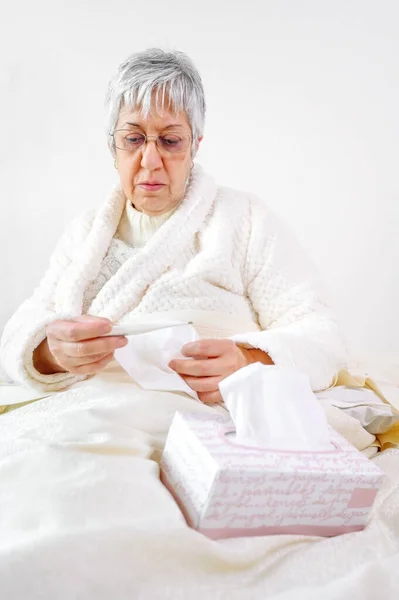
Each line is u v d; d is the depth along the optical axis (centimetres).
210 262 129
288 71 215
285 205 222
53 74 212
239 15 212
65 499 78
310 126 217
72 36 211
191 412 92
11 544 72
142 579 71
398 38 208
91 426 93
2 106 211
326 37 211
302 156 219
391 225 215
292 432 86
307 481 78
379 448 118
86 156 217
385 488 98
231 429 87
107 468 84
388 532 86
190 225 133
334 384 125
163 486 86
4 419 107
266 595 74
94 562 70
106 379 109
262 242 135
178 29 214
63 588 68
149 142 126
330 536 85
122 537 72
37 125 213
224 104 218
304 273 135
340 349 123
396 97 211
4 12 207
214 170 223
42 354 114
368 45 210
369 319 217
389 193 215
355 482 80
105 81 214
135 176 130
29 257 217
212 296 127
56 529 75
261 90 217
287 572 77
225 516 78
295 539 82
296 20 211
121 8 211
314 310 130
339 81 213
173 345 107
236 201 141
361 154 215
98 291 135
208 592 72
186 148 129
